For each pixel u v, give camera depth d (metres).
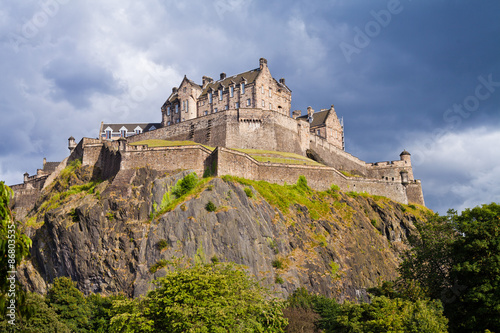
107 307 81.06
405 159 169.88
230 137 136.75
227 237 93.06
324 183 127.38
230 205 98.50
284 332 72.25
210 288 59.22
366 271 108.38
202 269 66.56
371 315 62.62
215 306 56.75
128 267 91.25
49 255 98.44
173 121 166.38
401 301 65.00
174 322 54.84
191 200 96.69
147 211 98.25
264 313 65.06
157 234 92.56
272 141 138.88
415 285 72.19
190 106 162.25
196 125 143.75
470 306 63.56
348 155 168.12
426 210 146.75
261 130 139.12
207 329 54.47
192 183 103.06
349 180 136.88
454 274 68.12
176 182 103.31
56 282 81.06
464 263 64.31
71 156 133.50
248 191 103.94
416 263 76.06
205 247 91.25
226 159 108.50
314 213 113.25
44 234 100.75
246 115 139.12
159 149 109.31
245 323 60.41
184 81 166.00
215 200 97.75
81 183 120.75
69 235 95.19
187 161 108.38
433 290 71.62
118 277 90.31
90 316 78.75
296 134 147.62
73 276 93.50
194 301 57.34
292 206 111.38
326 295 96.38
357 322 62.34
